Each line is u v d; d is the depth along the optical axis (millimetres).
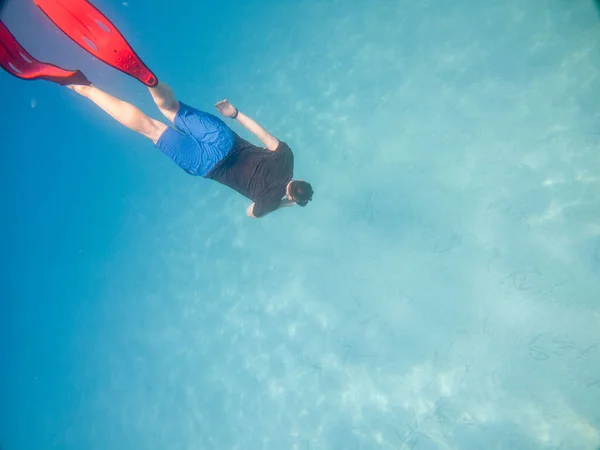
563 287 4562
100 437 6094
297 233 6113
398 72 6402
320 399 5078
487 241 5051
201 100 7629
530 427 4164
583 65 5332
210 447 5375
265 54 7531
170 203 7488
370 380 4949
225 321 6105
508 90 5617
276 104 7055
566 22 5605
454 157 5570
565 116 5215
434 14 6496
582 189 4844
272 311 5836
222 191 7152
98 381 6582
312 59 7125
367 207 5766
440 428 4441
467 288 4934
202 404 5695
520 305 4656
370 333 5156
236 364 5754
